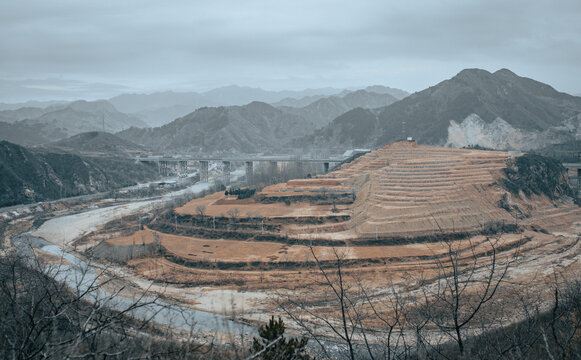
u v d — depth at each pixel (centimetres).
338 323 12438
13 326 2902
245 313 14350
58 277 14600
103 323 3016
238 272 19238
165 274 19050
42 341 2834
